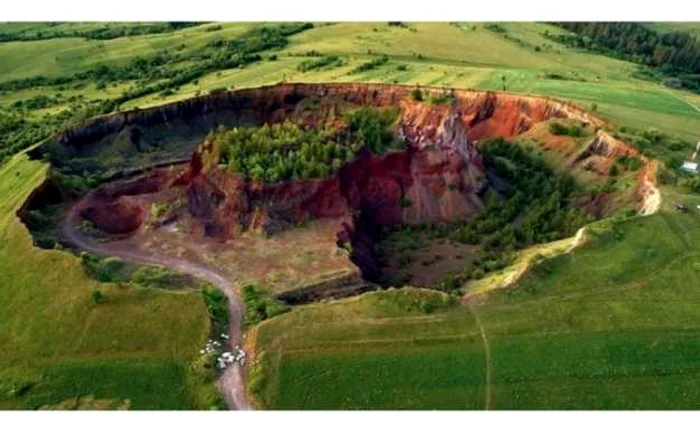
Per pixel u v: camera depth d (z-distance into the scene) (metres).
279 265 98.06
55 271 92.81
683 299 83.69
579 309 82.12
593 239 93.38
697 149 122.19
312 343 77.88
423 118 130.38
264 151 115.88
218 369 76.44
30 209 112.00
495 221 119.75
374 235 119.19
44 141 139.00
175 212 111.62
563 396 72.12
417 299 83.44
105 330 82.31
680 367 75.12
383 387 73.19
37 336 83.06
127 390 74.44
